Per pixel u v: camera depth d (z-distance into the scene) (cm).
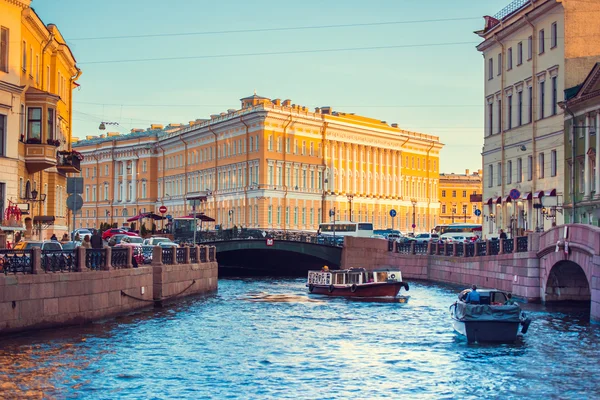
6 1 4562
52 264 3127
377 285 5056
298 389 2417
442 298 5000
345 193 11219
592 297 3662
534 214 6322
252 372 2634
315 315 4112
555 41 6003
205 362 2773
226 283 6419
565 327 3544
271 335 3391
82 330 3200
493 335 3170
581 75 5841
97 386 2397
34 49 5288
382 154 11981
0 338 2841
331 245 6956
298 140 10525
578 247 3812
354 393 2380
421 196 12862
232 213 10612
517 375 2616
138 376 2534
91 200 14212
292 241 6862
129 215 13338
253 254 7244
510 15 6712
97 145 14025
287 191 10312
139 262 4216
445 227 9581
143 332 3319
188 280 4681
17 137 4681
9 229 4353
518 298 4603
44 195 5438
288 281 6725
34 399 2241
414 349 3070
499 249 4978
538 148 6269
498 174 7031
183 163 12106
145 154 13100
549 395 2373
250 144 10281
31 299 2972
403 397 2342
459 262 5769
